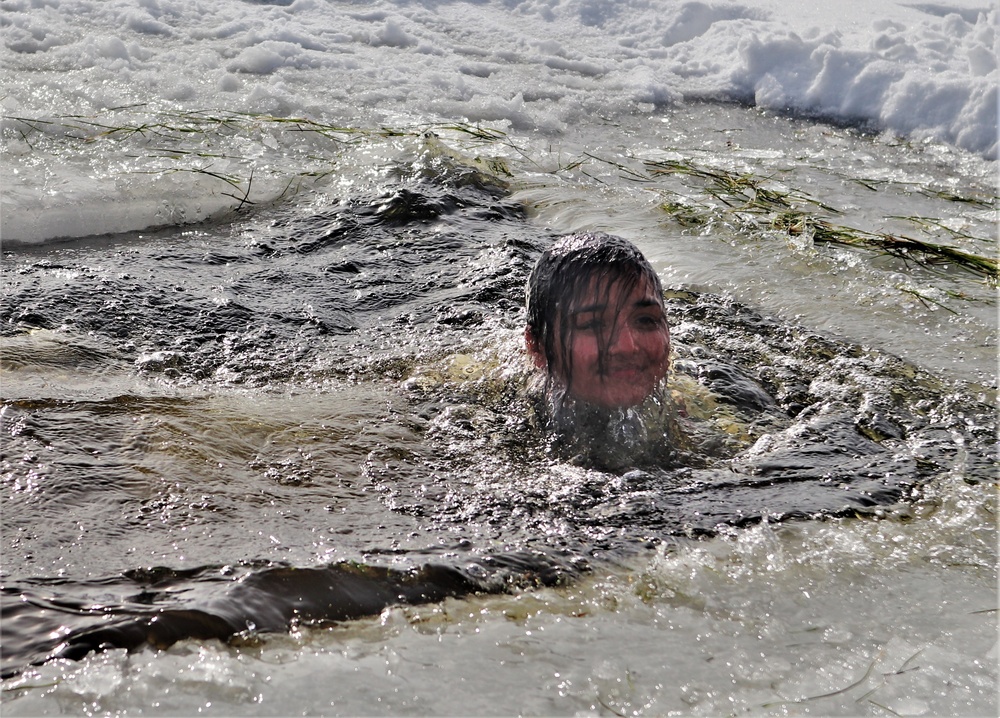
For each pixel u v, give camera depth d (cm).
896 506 284
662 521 268
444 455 290
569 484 281
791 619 234
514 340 356
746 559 255
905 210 602
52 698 194
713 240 508
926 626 234
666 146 720
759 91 853
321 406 310
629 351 288
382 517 258
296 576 228
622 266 286
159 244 475
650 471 291
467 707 200
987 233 563
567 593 238
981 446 321
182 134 623
